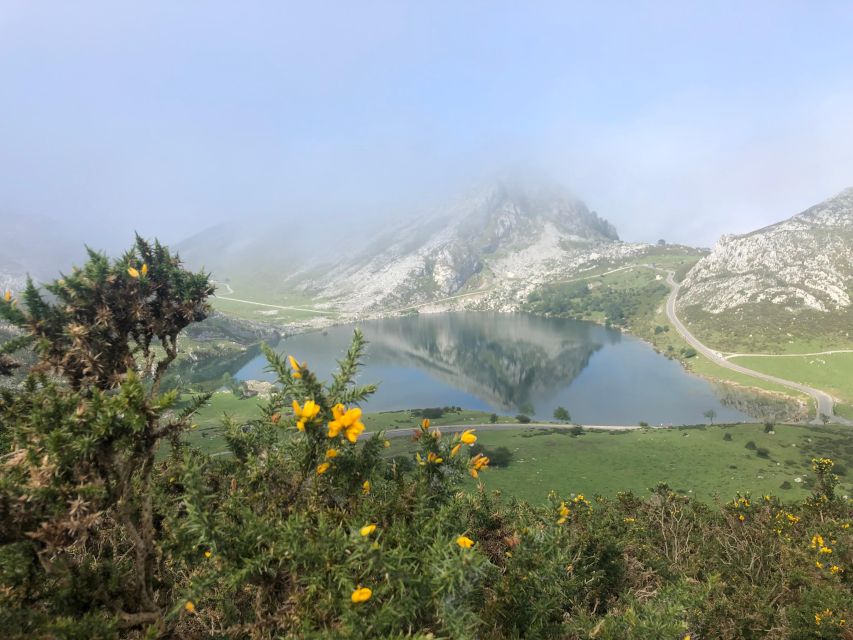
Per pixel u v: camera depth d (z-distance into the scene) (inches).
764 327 7130.9
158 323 128.8
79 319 125.3
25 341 122.6
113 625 85.7
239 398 3887.8
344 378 116.6
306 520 101.1
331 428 105.0
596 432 3946.9
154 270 134.9
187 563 107.3
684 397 5541.3
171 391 98.0
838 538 288.4
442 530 106.0
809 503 390.0
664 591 135.4
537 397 5925.2
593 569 190.4
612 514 337.7
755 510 358.6
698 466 2896.2
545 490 2534.5
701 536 307.9
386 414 4950.8
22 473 91.3
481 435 3865.7
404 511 112.3
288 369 114.9
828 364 5703.7
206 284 141.3
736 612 205.2
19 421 112.3
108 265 129.3
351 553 93.7
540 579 119.3
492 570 125.5
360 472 118.4
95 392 91.4
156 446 102.6
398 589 90.1
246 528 97.1
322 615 89.9
